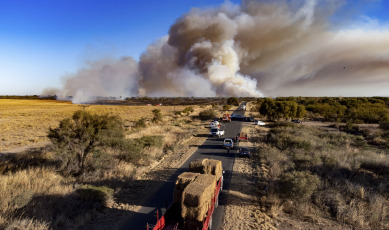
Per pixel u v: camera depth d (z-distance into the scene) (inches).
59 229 320.2
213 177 356.8
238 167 680.4
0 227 292.4
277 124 1633.9
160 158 793.6
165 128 1521.9
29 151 782.5
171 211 323.0
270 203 426.6
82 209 380.8
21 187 418.6
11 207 344.2
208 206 324.2
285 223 355.9
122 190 489.1
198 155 835.4
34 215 338.0
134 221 362.3
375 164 589.9
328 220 360.8
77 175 561.3
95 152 613.3
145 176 597.9
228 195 470.6
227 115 2107.5
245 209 407.5
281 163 660.1
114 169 600.4
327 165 600.4
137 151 707.4
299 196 395.9
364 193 429.4
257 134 1360.7
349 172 552.1
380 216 359.3
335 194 422.0
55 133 573.6
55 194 410.0
